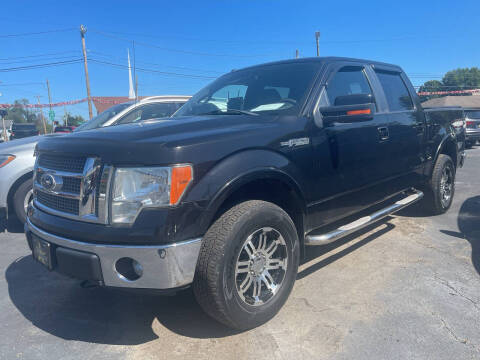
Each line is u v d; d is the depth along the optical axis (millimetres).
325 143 3053
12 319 2900
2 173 4723
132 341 2580
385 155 3744
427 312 2797
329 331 2596
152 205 2188
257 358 2350
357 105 2887
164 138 2344
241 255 2545
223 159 2391
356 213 3932
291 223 2768
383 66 4273
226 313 2406
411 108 4426
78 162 2461
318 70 3391
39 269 3869
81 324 2814
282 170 2676
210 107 3660
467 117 16516
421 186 4977
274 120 2910
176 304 3068
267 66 3809
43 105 27938
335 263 3736
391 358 2303
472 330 2564
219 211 2529
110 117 5672
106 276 2256
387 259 3801
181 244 2207
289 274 2807
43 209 2689
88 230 2275
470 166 10523
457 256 3840
